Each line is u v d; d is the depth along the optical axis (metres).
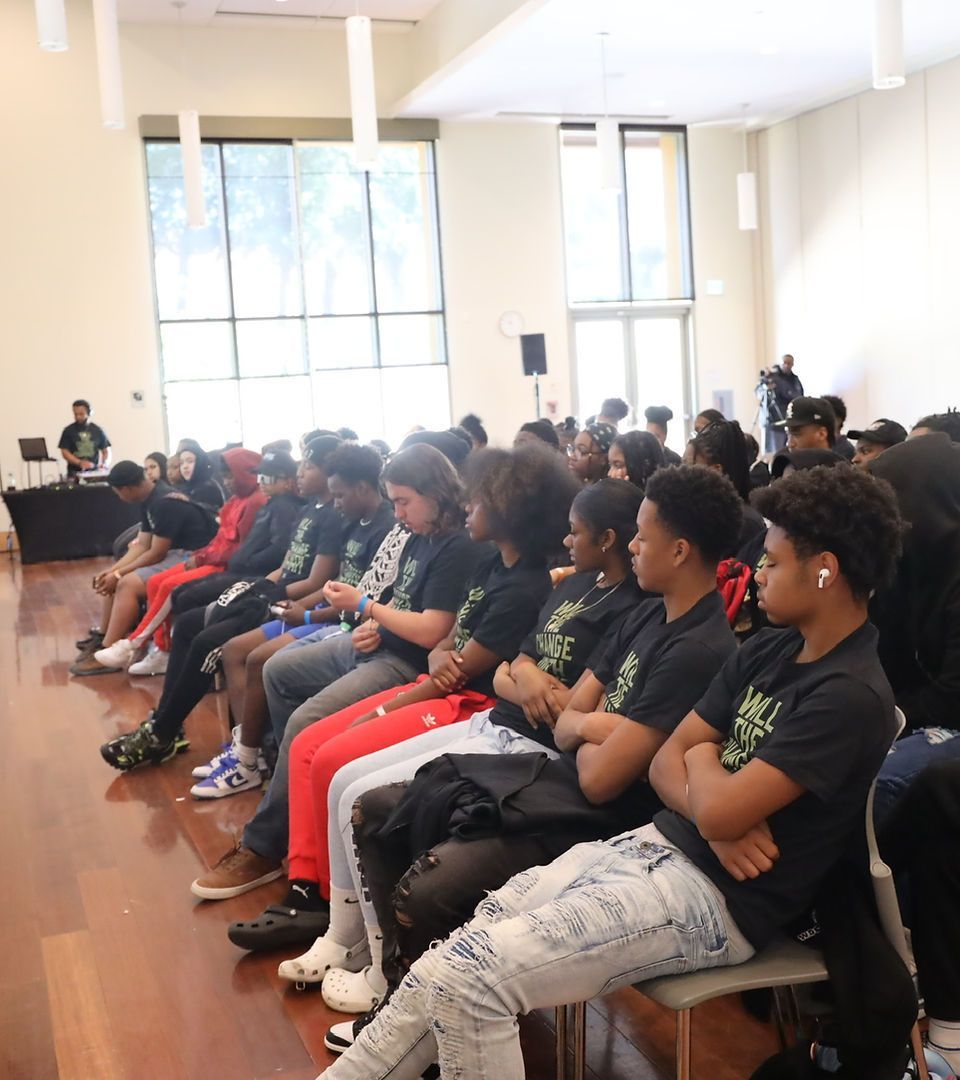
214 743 4.23
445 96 11.42
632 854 1.65
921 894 1.66
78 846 3.27
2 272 11.14
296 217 11.94
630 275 13.30
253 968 2.48
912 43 10.60
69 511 10.58
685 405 13.78
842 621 1.55
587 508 2.17
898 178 11.99
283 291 11.98
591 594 2.22
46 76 11.08
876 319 12.48
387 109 12.13
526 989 1.51
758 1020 2.14
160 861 3.12
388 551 3.08
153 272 11.56
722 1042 2.07
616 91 11.61
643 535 1.87
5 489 11.24
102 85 7.70
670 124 13.23
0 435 11.29
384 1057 1.64
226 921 2.72
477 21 10.19
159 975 2.47
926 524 2.03
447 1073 1.53
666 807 1.84
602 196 13.11
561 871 1.72
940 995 1.64
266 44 11.62
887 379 12.45
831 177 12.83
